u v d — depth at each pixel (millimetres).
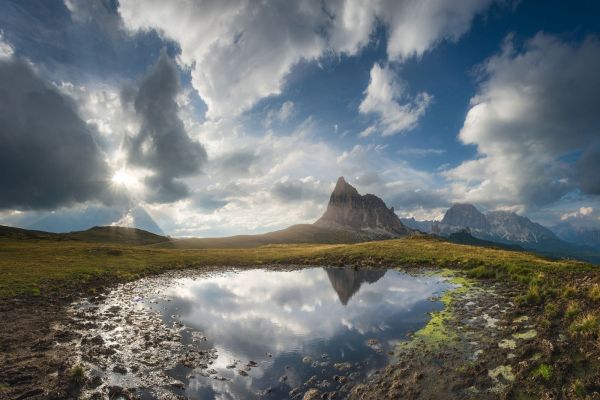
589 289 20594
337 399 13914
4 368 16391
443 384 14016
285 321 26797
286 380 15969
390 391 13953
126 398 14133
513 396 12344
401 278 46062
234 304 33594
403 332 22062
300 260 74875
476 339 18594
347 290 39844
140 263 65688
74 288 38781
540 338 16250
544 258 56500
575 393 11500
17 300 31250
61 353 18797
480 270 42375
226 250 107625
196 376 16516
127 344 21062
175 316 28594
